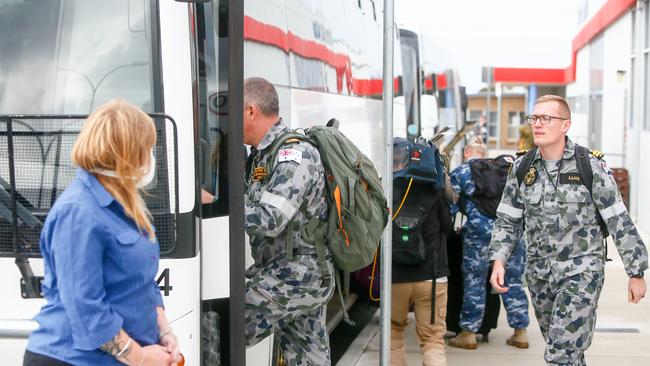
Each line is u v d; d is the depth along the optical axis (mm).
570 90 29328
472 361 6141
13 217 2977
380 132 8297
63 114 3223
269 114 3703
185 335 3078
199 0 2994
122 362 2506
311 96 5332
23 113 3234
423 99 10344
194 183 3096
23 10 3250
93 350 2449
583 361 4355
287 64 4773
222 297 3285
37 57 3242
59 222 2389
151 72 3121
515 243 4590
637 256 4184
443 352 5250
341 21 6363
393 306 5254
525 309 6410
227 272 3277
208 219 3256
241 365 3318
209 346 3281
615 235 4199
